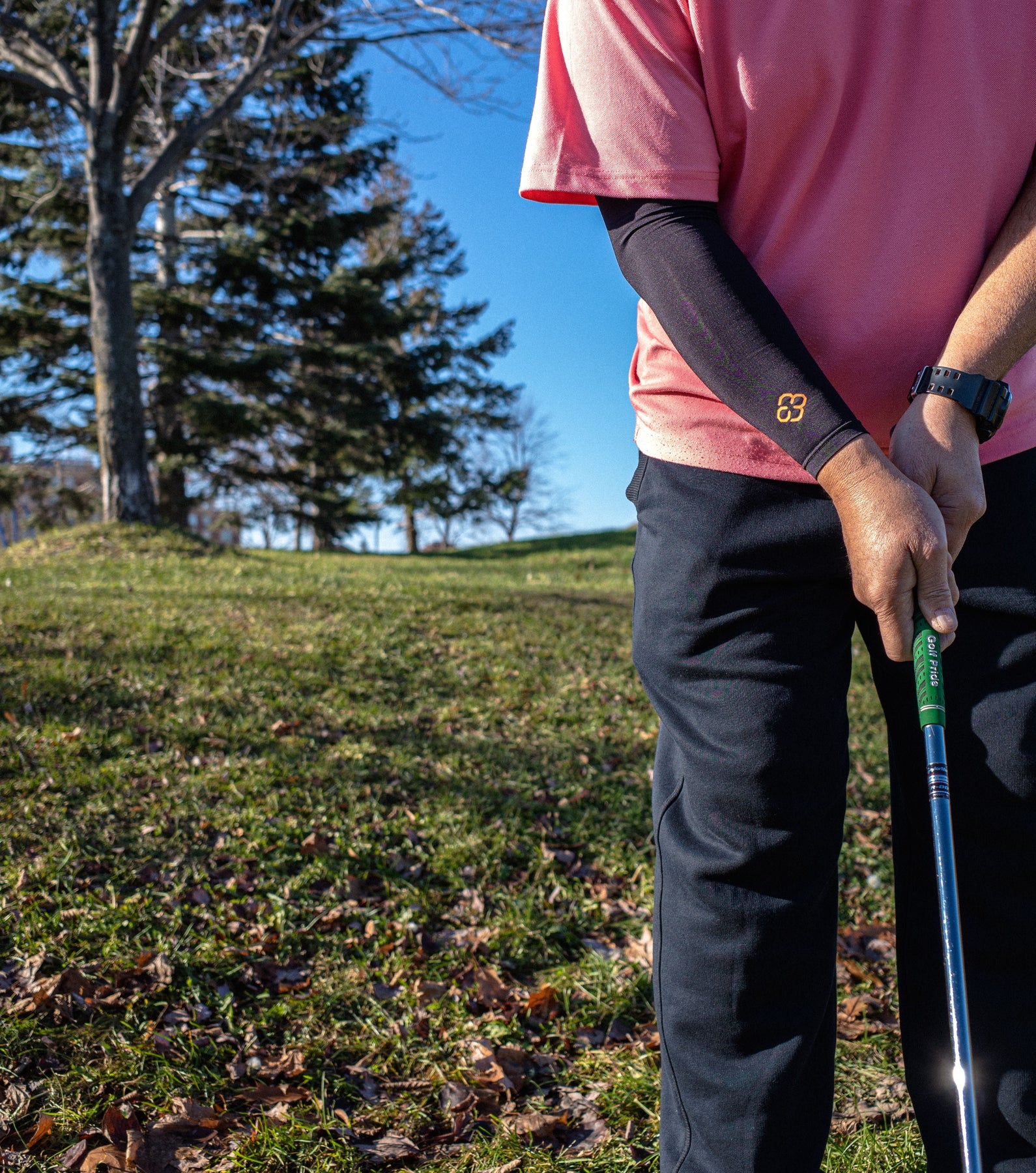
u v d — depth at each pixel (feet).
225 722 14.51
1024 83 3.43
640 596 3.83
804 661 3.46
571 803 12.64
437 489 97.96
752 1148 3.45
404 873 10.50
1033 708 3.34
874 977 8.72
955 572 3.46
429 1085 7.09
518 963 8.91
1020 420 3.55
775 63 3.30
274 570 37.22
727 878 3.43
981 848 3.44
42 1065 6.98
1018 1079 3.40
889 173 3.45
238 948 8.67
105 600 24.77
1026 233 3.38
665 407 3.78
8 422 70.18
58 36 44.39
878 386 3.55
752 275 3.28
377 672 18.62
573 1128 6.62
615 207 3.55
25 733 13.19
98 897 9.27
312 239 72.13
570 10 3.56
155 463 70.28
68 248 66.74
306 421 74.33
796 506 3.46
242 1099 6.80
